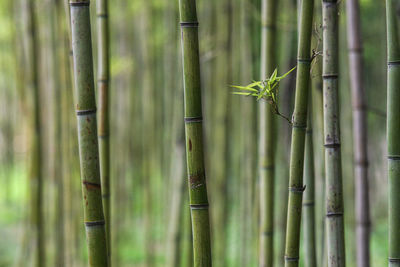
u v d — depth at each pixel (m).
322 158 3.84
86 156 2.07
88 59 2.04
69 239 5.95
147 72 7.43
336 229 2.25
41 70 6.61
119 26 7.84
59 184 5.88
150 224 7.70
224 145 6.14
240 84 6.15
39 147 4.62
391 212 2.15
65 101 5.07
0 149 14.49
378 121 8.51
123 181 8.90
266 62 3.07
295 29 4.52
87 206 2.10
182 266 6.89
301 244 6.94
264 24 3.07
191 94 2.01
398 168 2.13
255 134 5.38
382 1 6.63
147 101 7.76
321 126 2.92
